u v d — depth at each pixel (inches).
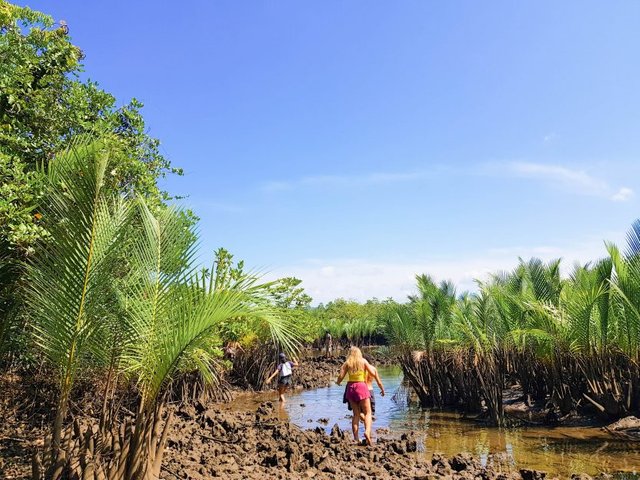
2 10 269.9
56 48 299.0
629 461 307.3
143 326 193.9
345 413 545.6
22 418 324.2
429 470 293.3
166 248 202.5
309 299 737.0
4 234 210.5
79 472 179.8
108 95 352.5
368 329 1643.7
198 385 590.2
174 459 280.1
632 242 414.9
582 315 439.2
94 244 186.9
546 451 343.9
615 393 413.1
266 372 760.3
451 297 633.6
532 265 568.4
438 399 560.4
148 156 412.8
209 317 184.1
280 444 335.3
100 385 322.3
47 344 188.7
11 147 272.2
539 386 518.3
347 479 268.4
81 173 189.9
